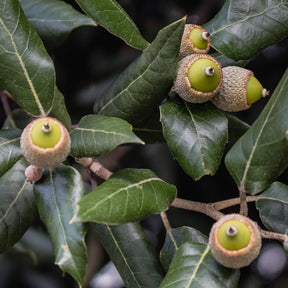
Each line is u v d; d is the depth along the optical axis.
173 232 0.36
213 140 0.35
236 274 0.33
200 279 0.33
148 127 0.39
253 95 0.35
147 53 0.35
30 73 0.34
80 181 0.34
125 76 0.36
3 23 0.34
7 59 0.34
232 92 0.35
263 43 0.37
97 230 0.37
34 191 0.34
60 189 0.34
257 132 0.34
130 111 0.36
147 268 0.37
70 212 0.33
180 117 0.35
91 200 0.32
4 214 0.36
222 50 0.37
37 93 0.34
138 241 0.37
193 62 0.34
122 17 0.35
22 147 0.32
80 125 0.34
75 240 0.32
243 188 0.34
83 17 0.40
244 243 0.32
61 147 0.32
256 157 0.33
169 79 0.35
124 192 0.32
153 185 0.33
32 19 0.40
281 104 0.33
